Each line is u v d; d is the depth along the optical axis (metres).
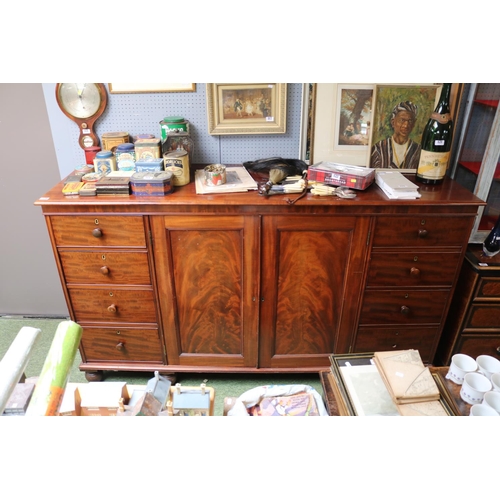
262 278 1.86
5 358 0.79
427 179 1.88
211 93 1.93
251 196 1.73
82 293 1.92
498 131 1.88
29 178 2.25
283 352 2.06
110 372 2.23
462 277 1.99
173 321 1.97
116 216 1.73
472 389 1.25
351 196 1.70
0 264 2.48
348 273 1.85
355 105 1.92
